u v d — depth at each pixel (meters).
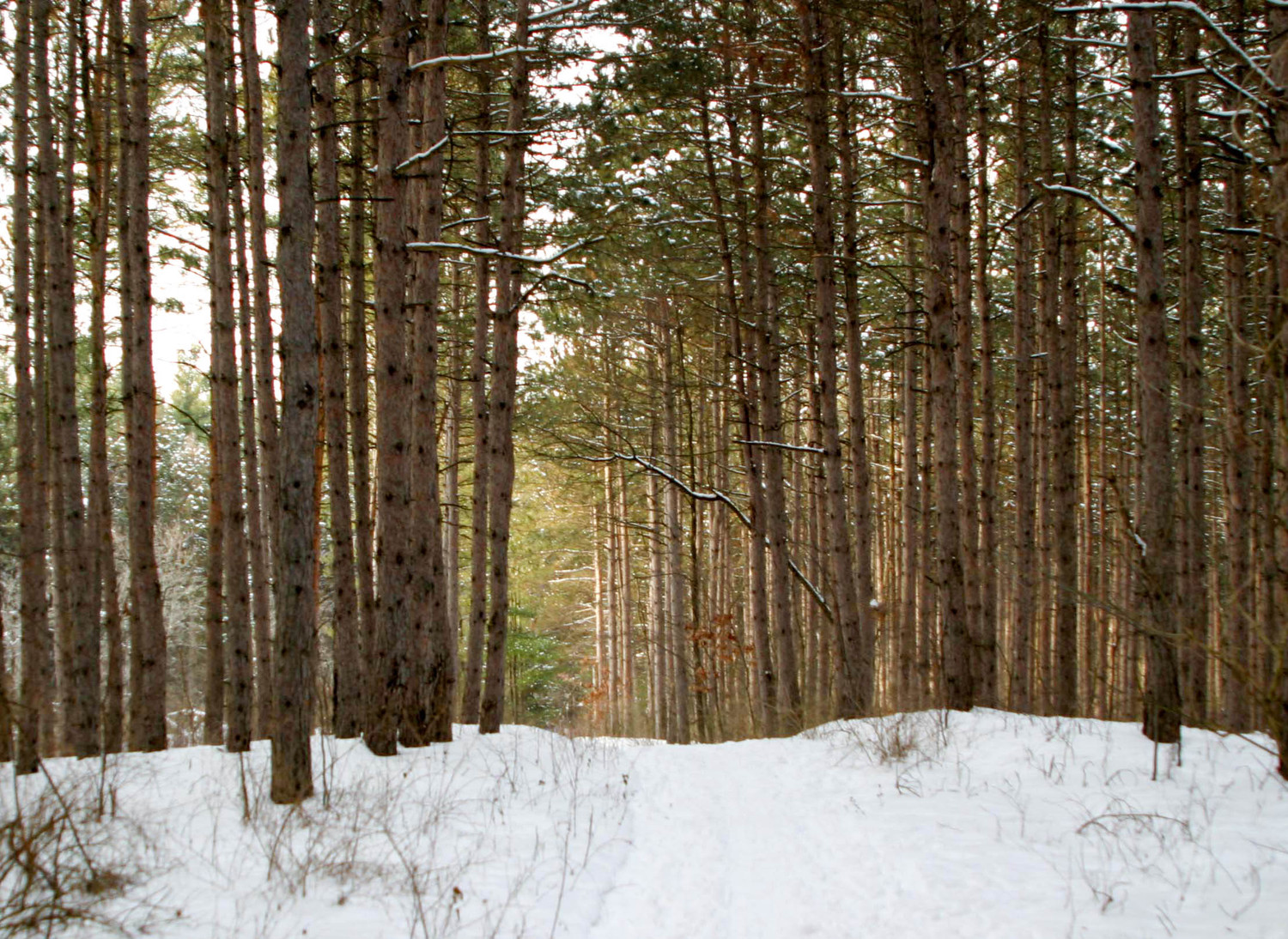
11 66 10.80
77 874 4.79
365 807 6.54
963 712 10.09
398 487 8.74
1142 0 7.92
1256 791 5.97
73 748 8.71
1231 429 5.82
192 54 11.99
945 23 12.17
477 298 12.52
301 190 7.01
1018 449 12.98
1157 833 5.25
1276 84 6.52
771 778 8.88
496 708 11.02
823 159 12.74
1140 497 12.27
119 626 9.57
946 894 4.66
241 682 8.62
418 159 8.45
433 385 10.06
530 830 6.39
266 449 11.39
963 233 12.38
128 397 10.64
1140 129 7.91
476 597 12.60
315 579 6.91
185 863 5.16
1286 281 5.46
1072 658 12.33
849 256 13.22
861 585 13.23
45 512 10.34
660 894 5.24
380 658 8.71
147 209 9.43
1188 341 10.87
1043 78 11.75
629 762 10.07
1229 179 11.75
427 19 10.52
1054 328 12.96
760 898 5.05
